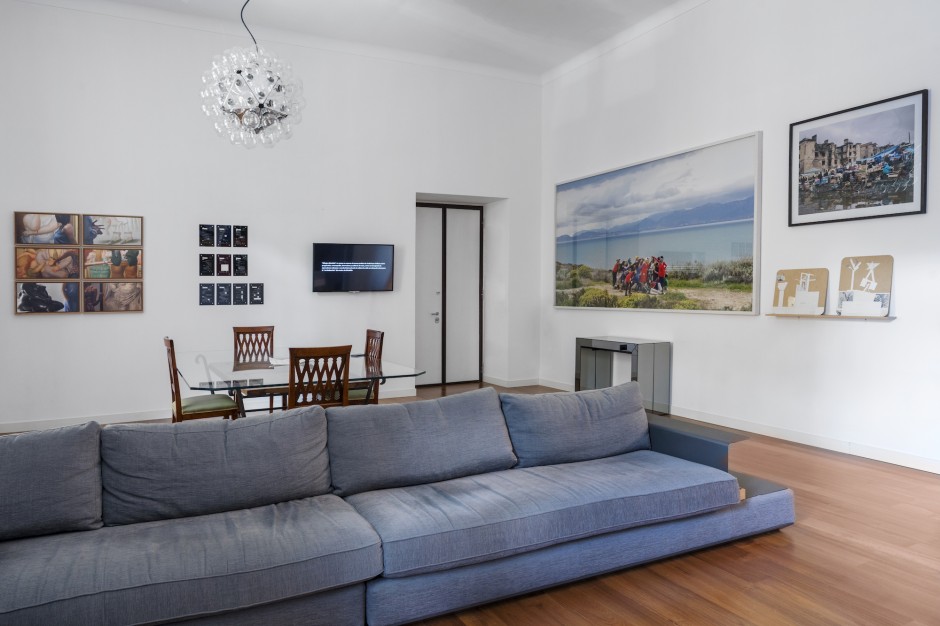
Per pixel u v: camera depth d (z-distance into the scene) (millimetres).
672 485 2789
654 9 6035
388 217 7070
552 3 5891
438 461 2857
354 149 6879
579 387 6770
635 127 6512
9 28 5457
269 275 6488
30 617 1740
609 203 6859
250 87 3971
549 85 7801
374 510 2422
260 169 6426
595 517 2557
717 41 5602
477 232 8352
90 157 5750
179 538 2104
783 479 4023
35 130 5562
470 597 2344
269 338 5852
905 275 4262
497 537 2350
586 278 7242
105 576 1864
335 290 6723
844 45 4621
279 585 2006
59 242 5641
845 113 4578
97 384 5805
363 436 2771
